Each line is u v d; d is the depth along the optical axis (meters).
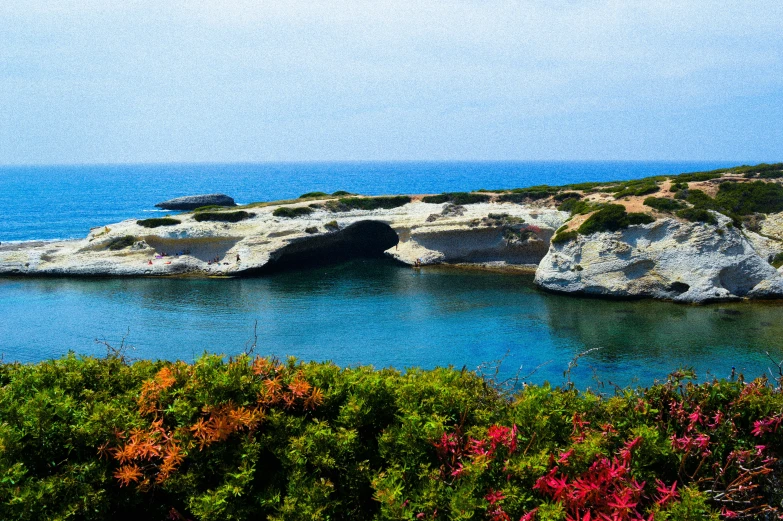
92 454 6.83
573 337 38.44
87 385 8.38
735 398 6.97
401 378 8.49
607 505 5.61
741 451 6.35
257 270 62.59
